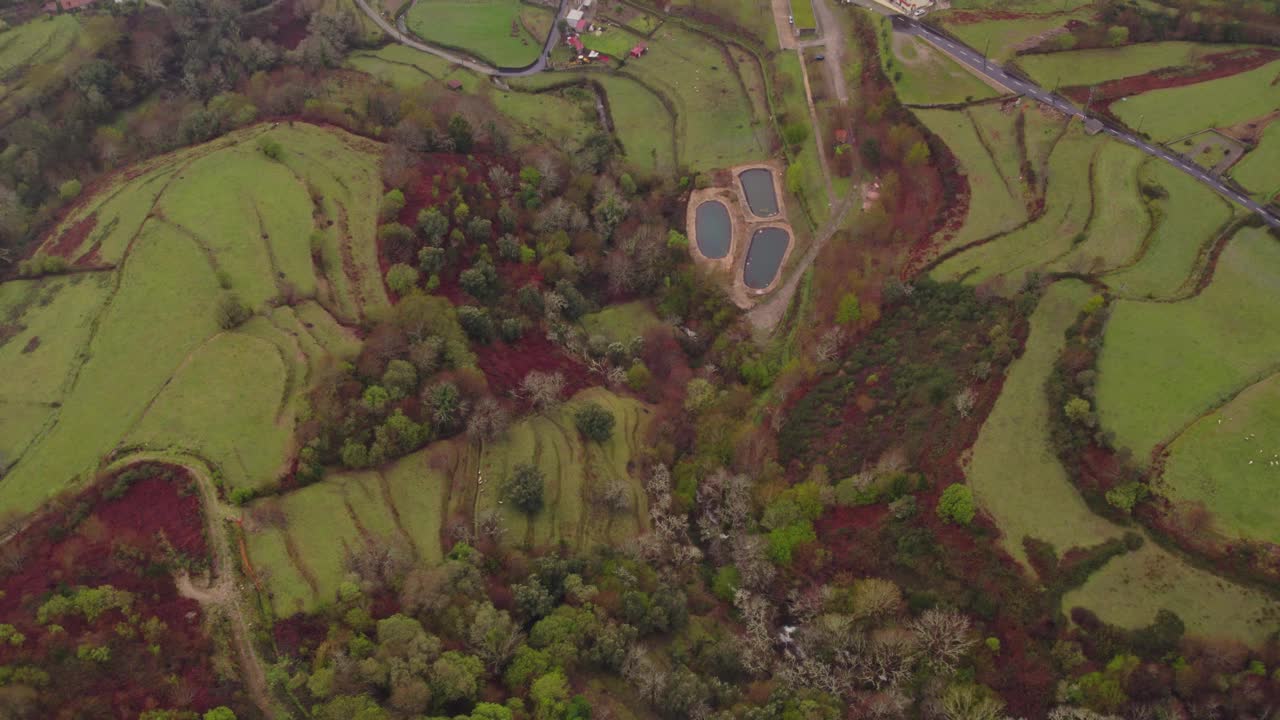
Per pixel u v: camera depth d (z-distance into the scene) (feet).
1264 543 432.66
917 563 469.98
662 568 499.10
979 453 496.23
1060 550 453.58
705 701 426.10
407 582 439.22
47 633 397.80
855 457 540.93
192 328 557.33
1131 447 477.77
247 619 428.15
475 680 407.85
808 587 487.61
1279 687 391.04
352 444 500.33
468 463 530.27
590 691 428.56
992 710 402.31
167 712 379.55
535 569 473.26
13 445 513.45
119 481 467.52
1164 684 401.90
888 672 437.99
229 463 487.20
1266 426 474.90
